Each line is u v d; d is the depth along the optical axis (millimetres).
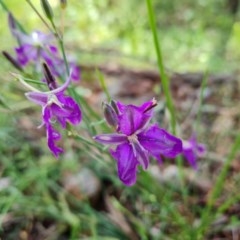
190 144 140
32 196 165
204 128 210
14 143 185
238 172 182
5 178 171
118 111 96
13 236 153
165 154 97
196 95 243
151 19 124
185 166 183
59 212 159
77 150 184
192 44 391
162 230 154
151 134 96
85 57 306
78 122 97
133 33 416
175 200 167
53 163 176
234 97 241
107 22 447
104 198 169
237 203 164
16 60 128
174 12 512
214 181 177
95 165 175
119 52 349
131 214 160
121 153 95
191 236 143
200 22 469
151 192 145
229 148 197
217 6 503
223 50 374
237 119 219
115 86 259
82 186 166
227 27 437
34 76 131
